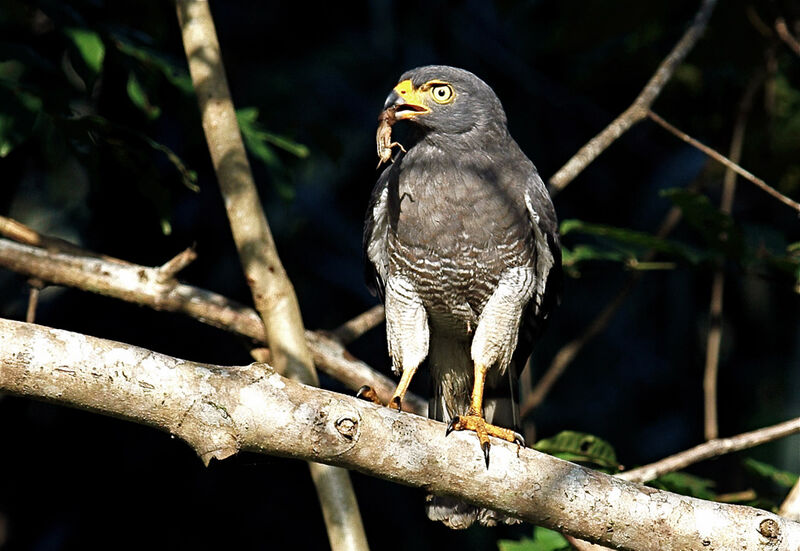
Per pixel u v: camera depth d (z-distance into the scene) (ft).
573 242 41.86
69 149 25.66
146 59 27.02
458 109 25.93
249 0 44.27
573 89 40.60
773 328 48.47
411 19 46.24
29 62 23.82
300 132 36.83
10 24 26.76
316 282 43.80
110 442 38.73
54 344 16.02
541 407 46.42
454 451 18.45
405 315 26.50
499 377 27.43
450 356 28.19
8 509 37.50
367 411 17.88
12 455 37.65
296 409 17.11
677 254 28.81
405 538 41.04
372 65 45.80
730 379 48.44
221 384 16.75
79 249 27.76
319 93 44.29
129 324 37.91
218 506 39.27
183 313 27.61
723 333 48.67
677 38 38.42
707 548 18.86
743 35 37.70
